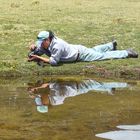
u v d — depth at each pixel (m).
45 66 31.03
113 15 56.56
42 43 31.70
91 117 21.44
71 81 28.92
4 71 30.08
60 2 72.25
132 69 30.42
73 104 23.72
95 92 26.41
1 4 66.56
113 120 21.02
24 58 32.69
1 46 36.25
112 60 32.44
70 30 44.19
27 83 28.52
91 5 68.94
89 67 31.02
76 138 18.58
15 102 24.14
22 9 60.97
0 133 19.19
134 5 70.56
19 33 42.12
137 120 21.05
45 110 22.56
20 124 20.38
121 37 40.69
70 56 31.78
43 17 53.16
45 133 19.16
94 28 45.62
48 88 27.28
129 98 25.00
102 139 18.47
